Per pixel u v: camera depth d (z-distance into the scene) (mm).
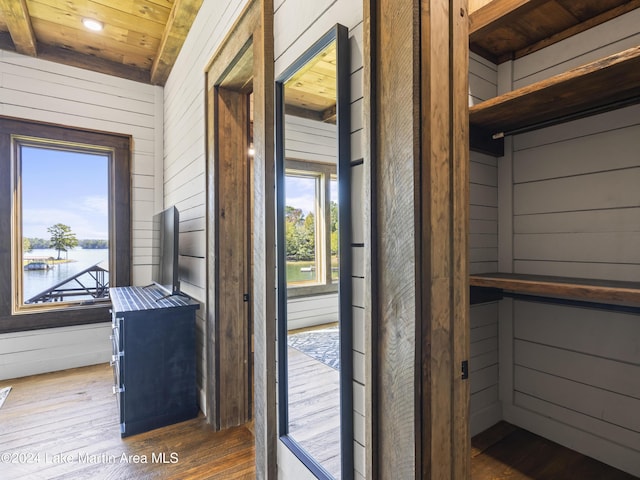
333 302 1119
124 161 3486
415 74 763
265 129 1403
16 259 3035
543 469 1588
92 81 3314
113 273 3443
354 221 1000
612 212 1585
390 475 827
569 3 1523
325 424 1139
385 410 843
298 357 1279
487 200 1965
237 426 2172
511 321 1958
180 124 2980
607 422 1605
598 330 1639
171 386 2195
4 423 2191
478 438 1830
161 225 2789
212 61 2080
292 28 1278
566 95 1364
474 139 1792
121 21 2730
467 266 874
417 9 767
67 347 3172
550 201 1806
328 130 1112
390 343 826
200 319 2412
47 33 2914
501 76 1960
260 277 1453
